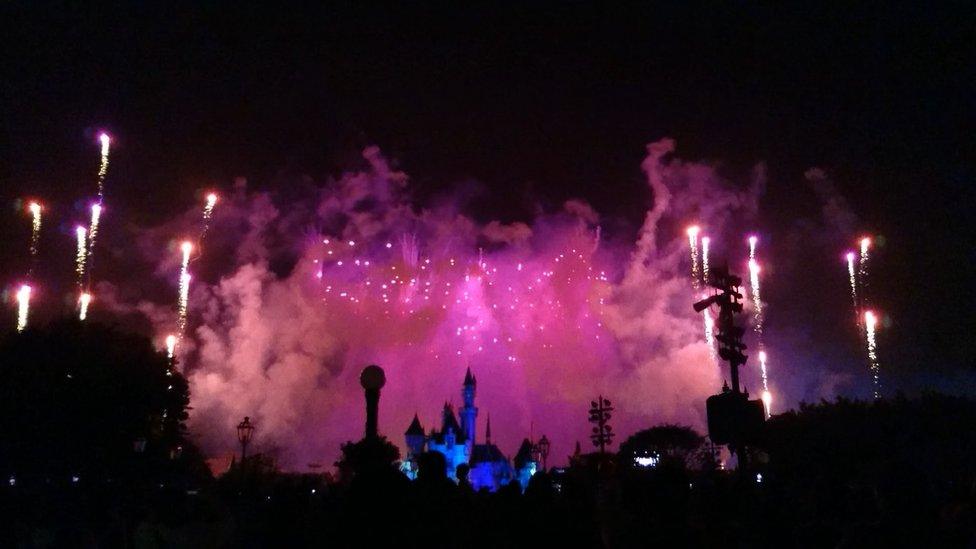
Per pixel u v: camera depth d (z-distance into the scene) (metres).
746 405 16.64
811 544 8.95
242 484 23.62
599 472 13.01
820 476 9.83
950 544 6.94
